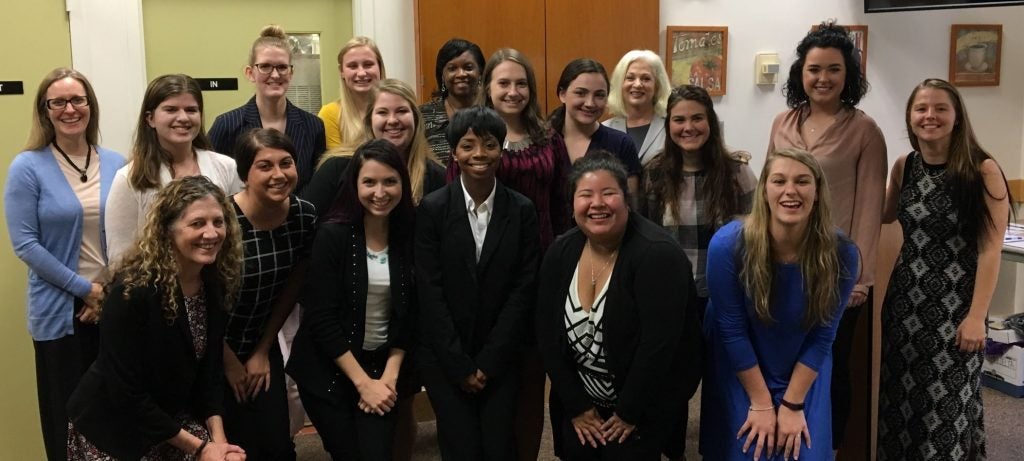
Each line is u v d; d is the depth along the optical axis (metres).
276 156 2.16
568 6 3.73
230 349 2.31
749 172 2.62
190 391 2.13
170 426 2.01
